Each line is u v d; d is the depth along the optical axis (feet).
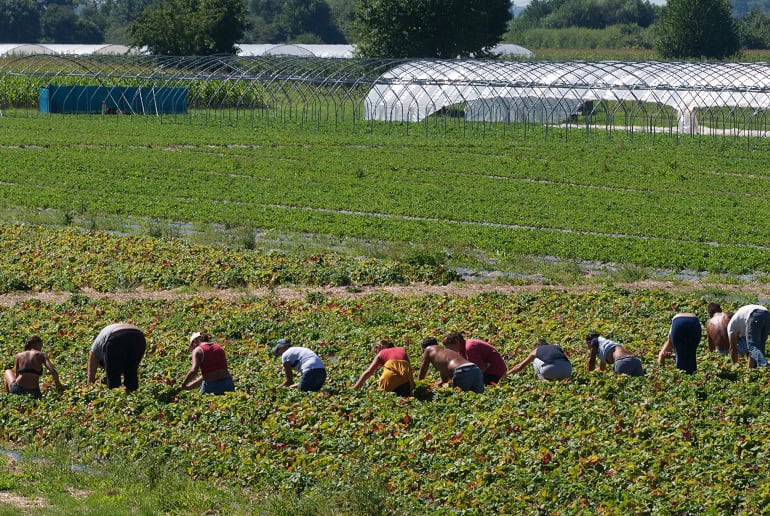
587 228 506.07
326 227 496.23
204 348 239.91
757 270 421.18
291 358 242.37
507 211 550.77
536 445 200.54
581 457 191.83
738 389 240.32
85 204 553.23
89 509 176.04
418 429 211.41
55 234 465.47
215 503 181.88
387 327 316.60
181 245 447.42
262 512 179.01
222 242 464.24
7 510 172.35
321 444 204.44
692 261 429.38
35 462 205.87
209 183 635.25
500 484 183.42
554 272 411.75
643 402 227.20
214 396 232.94
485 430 206.08
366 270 401.49
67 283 376.27
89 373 246.68
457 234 483.10
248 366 273.13
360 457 197.16
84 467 204.64
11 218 510.99
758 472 183.52
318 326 319.27
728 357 276.00
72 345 291.99
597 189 640.17
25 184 625.00
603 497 175.94
